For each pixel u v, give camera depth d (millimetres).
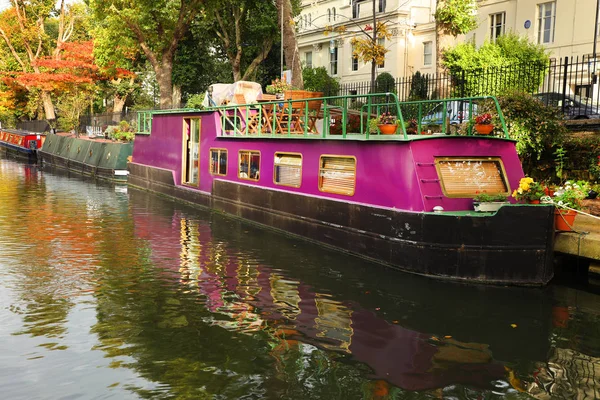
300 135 11805
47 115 44438
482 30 28125
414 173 8922
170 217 14336
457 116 15539
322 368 5727
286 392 5238
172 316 7145
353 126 14844
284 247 10836
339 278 8766
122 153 23250
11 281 8570
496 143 9711
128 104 48250
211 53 37062
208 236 11898
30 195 18484
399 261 9078
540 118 12695
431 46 32781
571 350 6227
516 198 8727
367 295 7977
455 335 6613
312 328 6777
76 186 21297
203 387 5316
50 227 12844
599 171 11797
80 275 8922
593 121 13539
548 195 9156
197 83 36062
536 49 21250
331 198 10688
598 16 22688
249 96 15344
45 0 45656
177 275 8953
